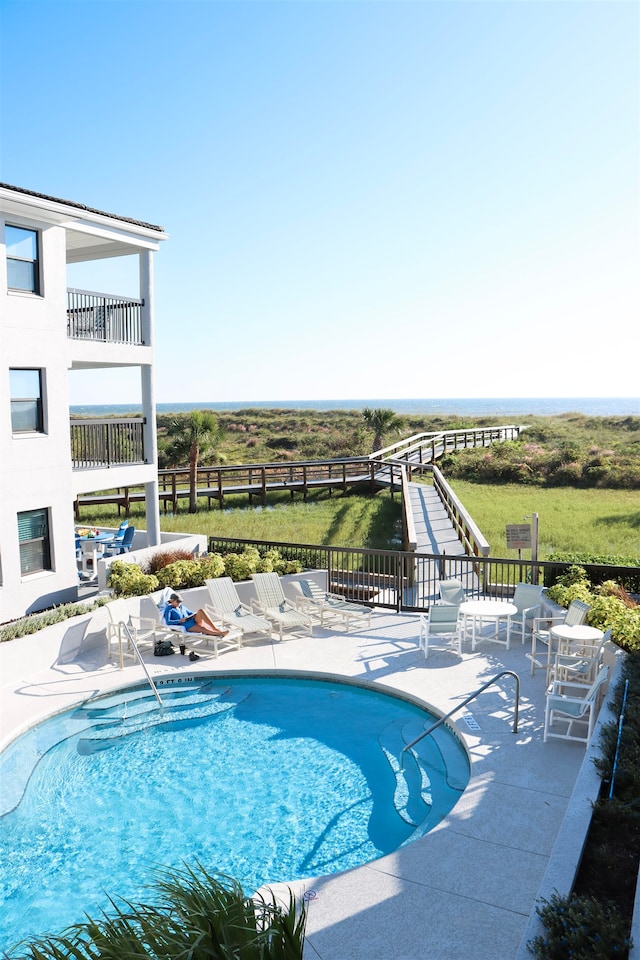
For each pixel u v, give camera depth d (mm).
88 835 7449
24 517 14016
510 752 8633
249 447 81875
